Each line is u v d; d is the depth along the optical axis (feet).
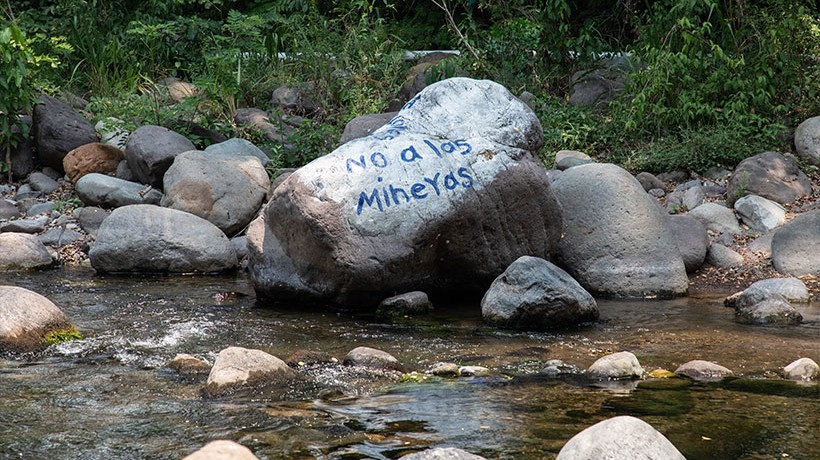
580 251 27.73
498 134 26.63
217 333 21.88
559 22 41.47
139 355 19.71
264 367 17.70
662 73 36.99
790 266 28.43
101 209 34.04
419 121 26.78
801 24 38.58
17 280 28.02
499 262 26.25
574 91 42.01
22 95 36.45
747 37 39.34
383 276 24.66
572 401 16.56
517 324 23.06
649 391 17.21
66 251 31.94
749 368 18.94
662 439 12.09
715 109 37.40
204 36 49.42
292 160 37.45
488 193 25.62
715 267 29.60
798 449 14.02
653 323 23.31
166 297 25.99
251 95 43.78
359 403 16.47
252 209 33.27
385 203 24.80
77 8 47.70
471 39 44.68
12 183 37.50
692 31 37.99
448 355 20.12
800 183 33.78
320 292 25.16
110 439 14.60
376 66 42.29
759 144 36.32
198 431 14.94
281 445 14.32
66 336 20.95
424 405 16.33
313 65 42.57
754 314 23.59
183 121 39.63
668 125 38.14
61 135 37.63
